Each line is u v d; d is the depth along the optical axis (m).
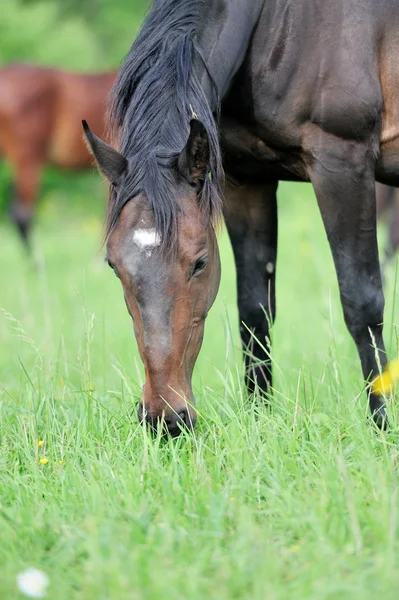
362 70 6.41
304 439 5.89
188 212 5.33
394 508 4.50
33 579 4.19
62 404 6.93
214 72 6.22
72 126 22.27
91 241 25.02
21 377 8.05
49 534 4.79
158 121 5.66
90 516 4.84
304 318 11.89
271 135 6.61
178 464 5.54
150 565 4.27
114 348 10.23
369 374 6.73
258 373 7.38
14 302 15.27
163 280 5.22
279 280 15.48
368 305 6.63
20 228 22.23
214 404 6.70
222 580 4.16
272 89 6.47
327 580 4.14
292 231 20.77
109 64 36.38
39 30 34.47
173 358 5.29
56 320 13.19
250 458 5.50
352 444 5.71
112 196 5.53
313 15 6.41
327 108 6.39
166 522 4.71
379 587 4.00
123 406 6.71
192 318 5.42
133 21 38.00
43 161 22.42
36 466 5.68
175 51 5.91
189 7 6.23
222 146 6.85
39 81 22.02
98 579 4.14
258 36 6.48
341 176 6.49
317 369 8.48
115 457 5.80
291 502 4.90
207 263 5.46
